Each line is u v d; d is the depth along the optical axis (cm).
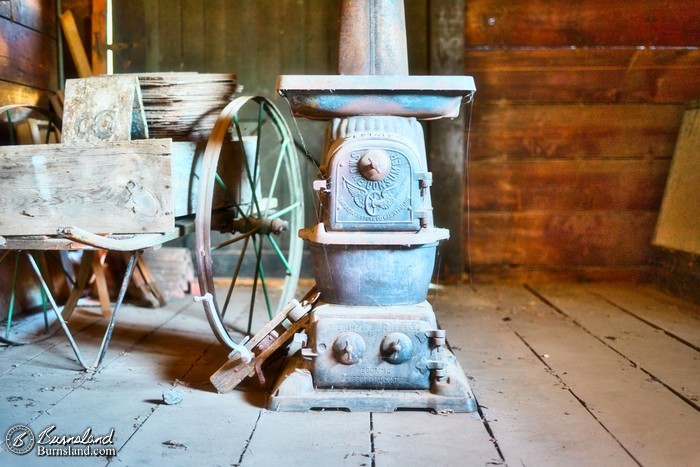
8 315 425
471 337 430
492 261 595
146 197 346
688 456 265
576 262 593
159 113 388
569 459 262
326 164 321
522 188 588
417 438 281
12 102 473
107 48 575
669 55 571
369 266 315
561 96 580
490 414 306
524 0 573
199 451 268
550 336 433
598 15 572
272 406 308
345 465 257
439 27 568
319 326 310
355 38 338
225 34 575
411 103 315
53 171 353
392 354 306
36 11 511
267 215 448
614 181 586
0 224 359
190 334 436
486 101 582
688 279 529
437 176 579
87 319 468
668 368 371
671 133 579
